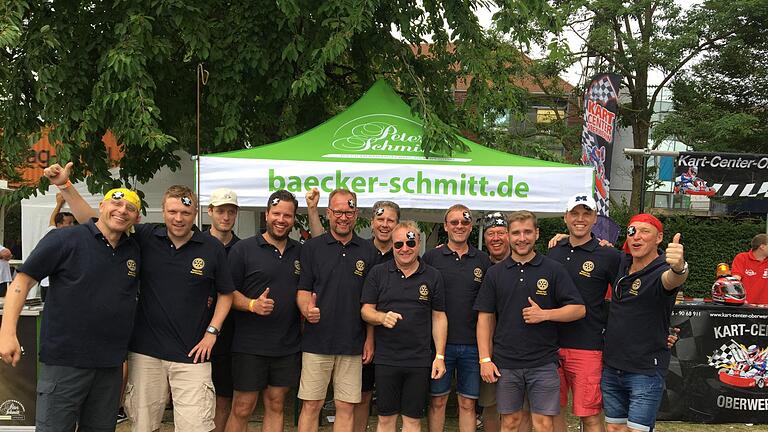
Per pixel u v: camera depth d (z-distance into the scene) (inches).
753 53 818.8
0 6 251.6
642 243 150.4
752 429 230.4
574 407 166.6
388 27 313.7
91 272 134.6
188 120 328.5
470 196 215.0
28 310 192.9
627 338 153.1
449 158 221.1
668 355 154.5
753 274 278.7
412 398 159.0
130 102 251.0
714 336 234.5
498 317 163.3
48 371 133.5
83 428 140.6
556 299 159.3
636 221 152.6
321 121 326.0
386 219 171.5
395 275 161.3
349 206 165.5
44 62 264.2
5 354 128.0
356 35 311.6
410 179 214.5
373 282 162.2
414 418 159.6
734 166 275.0
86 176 296.5
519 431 173.2
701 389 234.1
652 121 874.8
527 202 214.7
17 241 782.5
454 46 318.3
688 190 277.6
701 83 852.0
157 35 277.1
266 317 160.7
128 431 212.7
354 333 163.2
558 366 162.6
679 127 739.4
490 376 159.9
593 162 282.2
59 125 261.6
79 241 135.3
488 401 172.9
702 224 599.8
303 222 359.9
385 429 160.6
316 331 162.4
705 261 593.3
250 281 161.2
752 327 234.4
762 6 741.3
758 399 233.1
